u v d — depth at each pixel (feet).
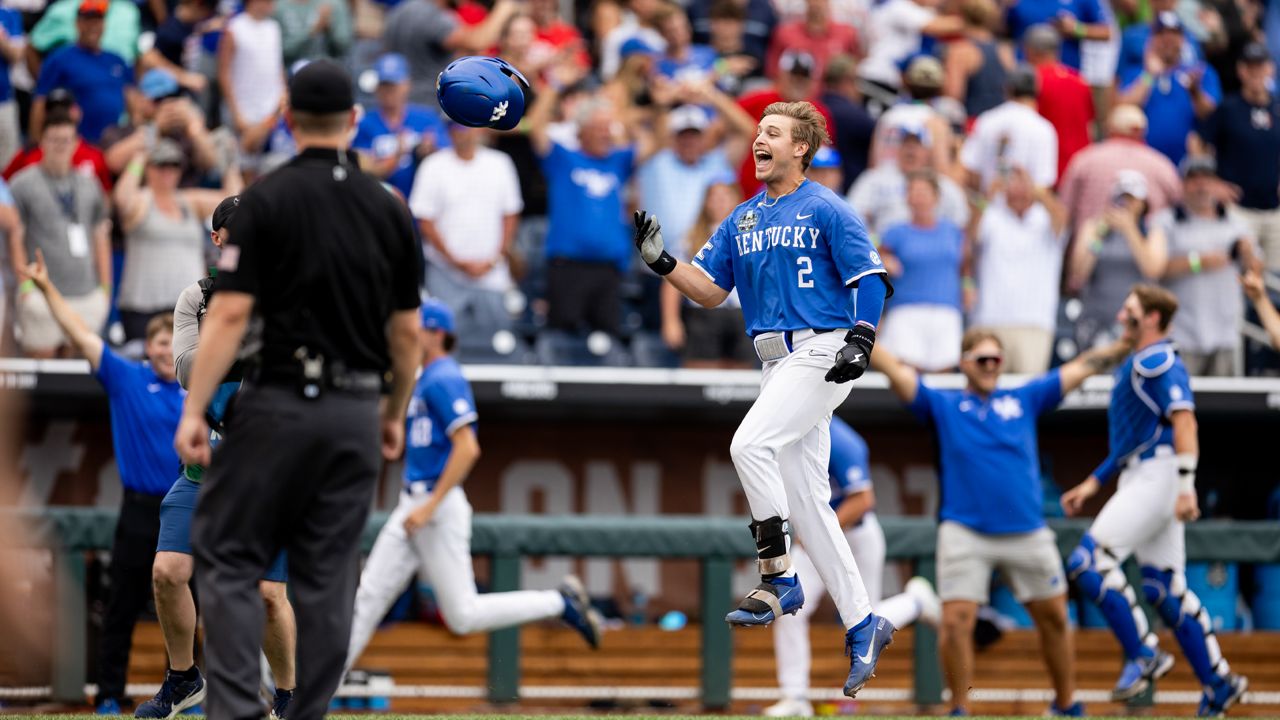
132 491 91.50
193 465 68.08
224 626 48.26
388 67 128.26
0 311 114.42
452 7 148.25
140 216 118.42
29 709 102.99
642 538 113.39
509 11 141.69
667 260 65.77
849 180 136.26
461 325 126.72
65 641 104.17
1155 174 134.10
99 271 119.75
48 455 126.31
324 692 49.24
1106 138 155.22
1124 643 97.50
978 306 130.62
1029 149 133.69
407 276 50.96
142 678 115.14
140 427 90.79
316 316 48.91
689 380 124.88
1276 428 139.54
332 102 49.65
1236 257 131.95
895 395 125.70
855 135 136.15
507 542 111.96
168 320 90.58
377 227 49.67
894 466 139.03
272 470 48.57
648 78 142.51
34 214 116.37
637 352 129.90
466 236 127.13
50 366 116.06
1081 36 156.25
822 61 149.79
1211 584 129.18
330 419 48.98
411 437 96.12
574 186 128.36
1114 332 131.64
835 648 126.62
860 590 66.13
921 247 125.18
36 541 104.32
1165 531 96.68
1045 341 129.80
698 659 124.98
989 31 151.12
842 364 60.80
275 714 72.95
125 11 142.00
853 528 105.09
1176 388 93.50
